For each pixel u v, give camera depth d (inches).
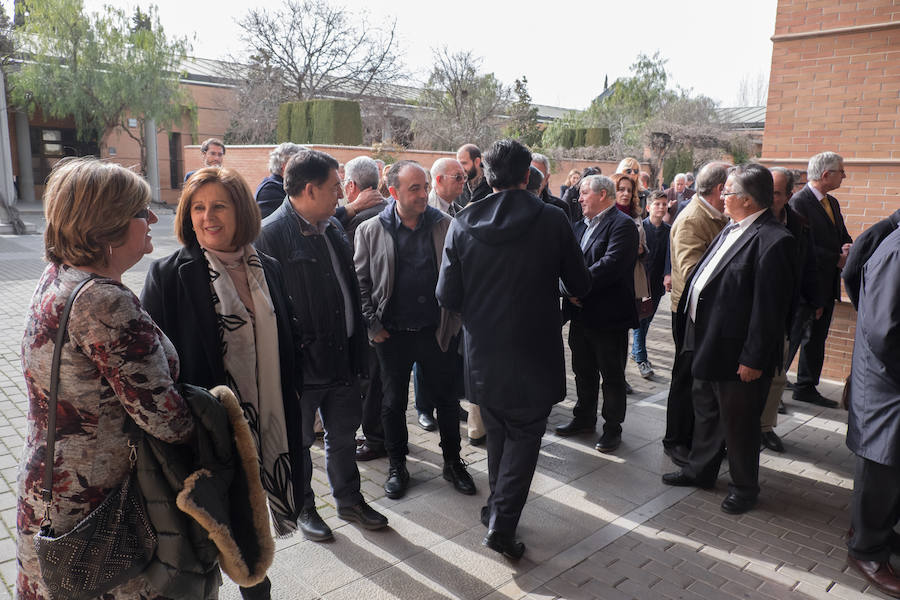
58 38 887.1
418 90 1010.7
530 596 104.2
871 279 102.7
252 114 930.1
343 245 114.8
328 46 910.4
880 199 213.3
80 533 56.1
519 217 108.7
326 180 107.6
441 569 111.0
